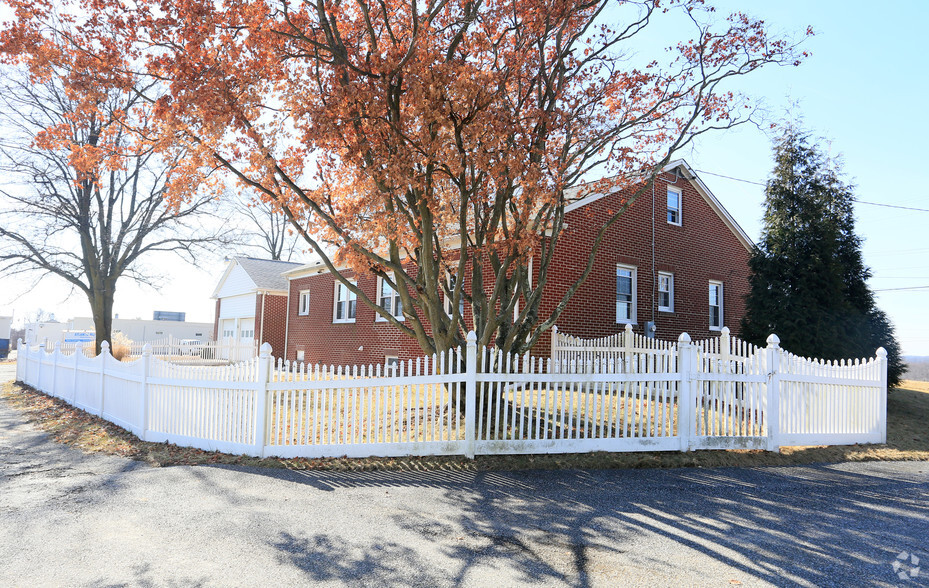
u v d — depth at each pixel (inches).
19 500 230.2
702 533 195.2
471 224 461.7
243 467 284.0
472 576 158.6
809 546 183.9
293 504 225.6
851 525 206.4
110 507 221.1
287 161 374.9
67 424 415.5
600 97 375.6
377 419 299.4
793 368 343.9
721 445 321.1
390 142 318.0
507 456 297.7
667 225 688.4
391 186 312.2
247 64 315.0
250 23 306.7
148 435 351.3
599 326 592.1
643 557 173.2
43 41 307.7
